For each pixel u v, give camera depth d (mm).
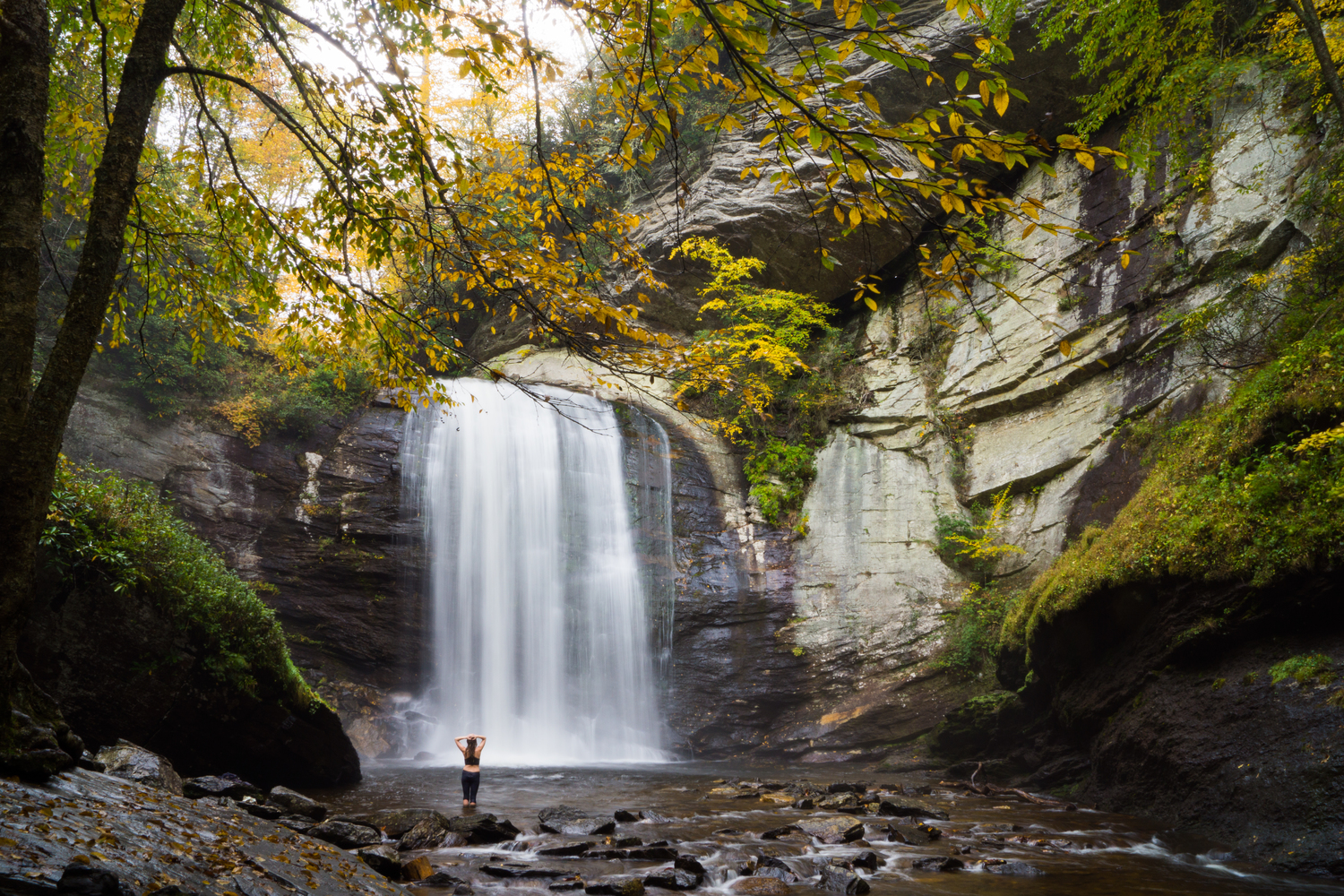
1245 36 17531
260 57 9812
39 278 4824
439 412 22031
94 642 10258
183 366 20062
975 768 15117
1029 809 11484
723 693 20547
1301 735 8828
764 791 12539
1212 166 18266
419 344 8078
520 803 11406
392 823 8930
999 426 21141
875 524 21719
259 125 21828
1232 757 9516
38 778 4938
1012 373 21062
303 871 5031
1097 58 20703
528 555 21375
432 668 19891
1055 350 20203
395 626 19875
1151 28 15828
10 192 4684
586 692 20938
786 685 20234
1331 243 14078
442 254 7359
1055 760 13742
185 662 11023
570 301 6531
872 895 6719
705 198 24672
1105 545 13289
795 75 3752
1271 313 15078
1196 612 10836
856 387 24344
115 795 5316
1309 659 9352
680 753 19969
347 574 20016
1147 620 11742
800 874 7312
